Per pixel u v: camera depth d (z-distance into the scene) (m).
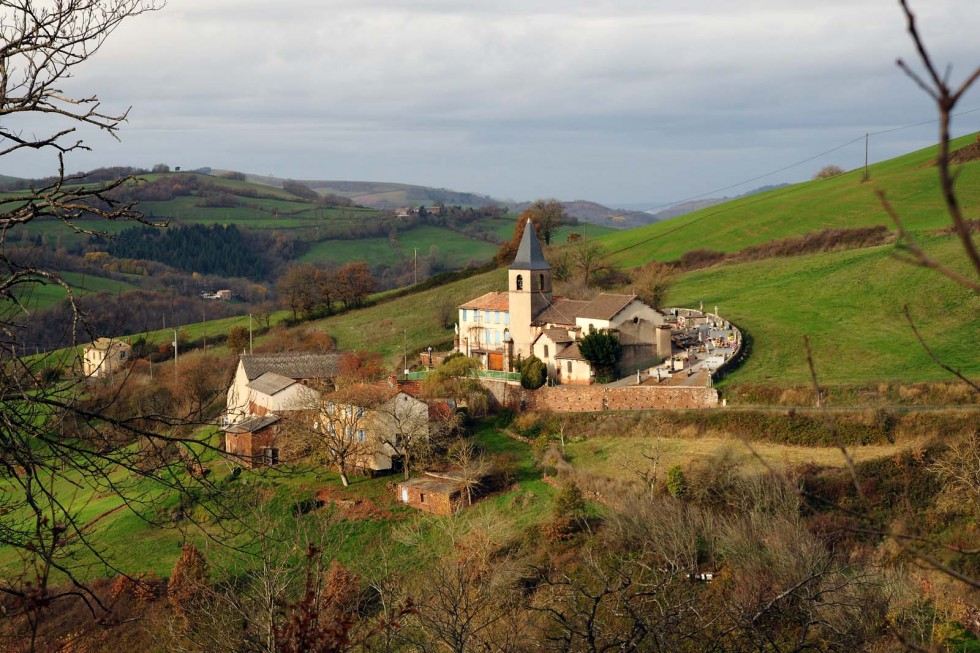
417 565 50.28
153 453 10.98
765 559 39.88
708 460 58.41
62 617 33.38
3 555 38.09
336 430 67.88
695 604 19.70
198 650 20.44
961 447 55.28
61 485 65.50
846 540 47.72
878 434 60.19
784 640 22.03
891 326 87.06
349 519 58.19
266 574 18.61
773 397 69.00
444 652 19.25
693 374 77.06
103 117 10.45
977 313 85.88
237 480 61.62
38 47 10.09
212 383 77.94
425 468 67.06
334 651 11.29
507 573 35.09
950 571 6.30
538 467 66.12
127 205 10.90
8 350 10.21
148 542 51.25
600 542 49.66
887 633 28.67
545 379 80.12
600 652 15.62
